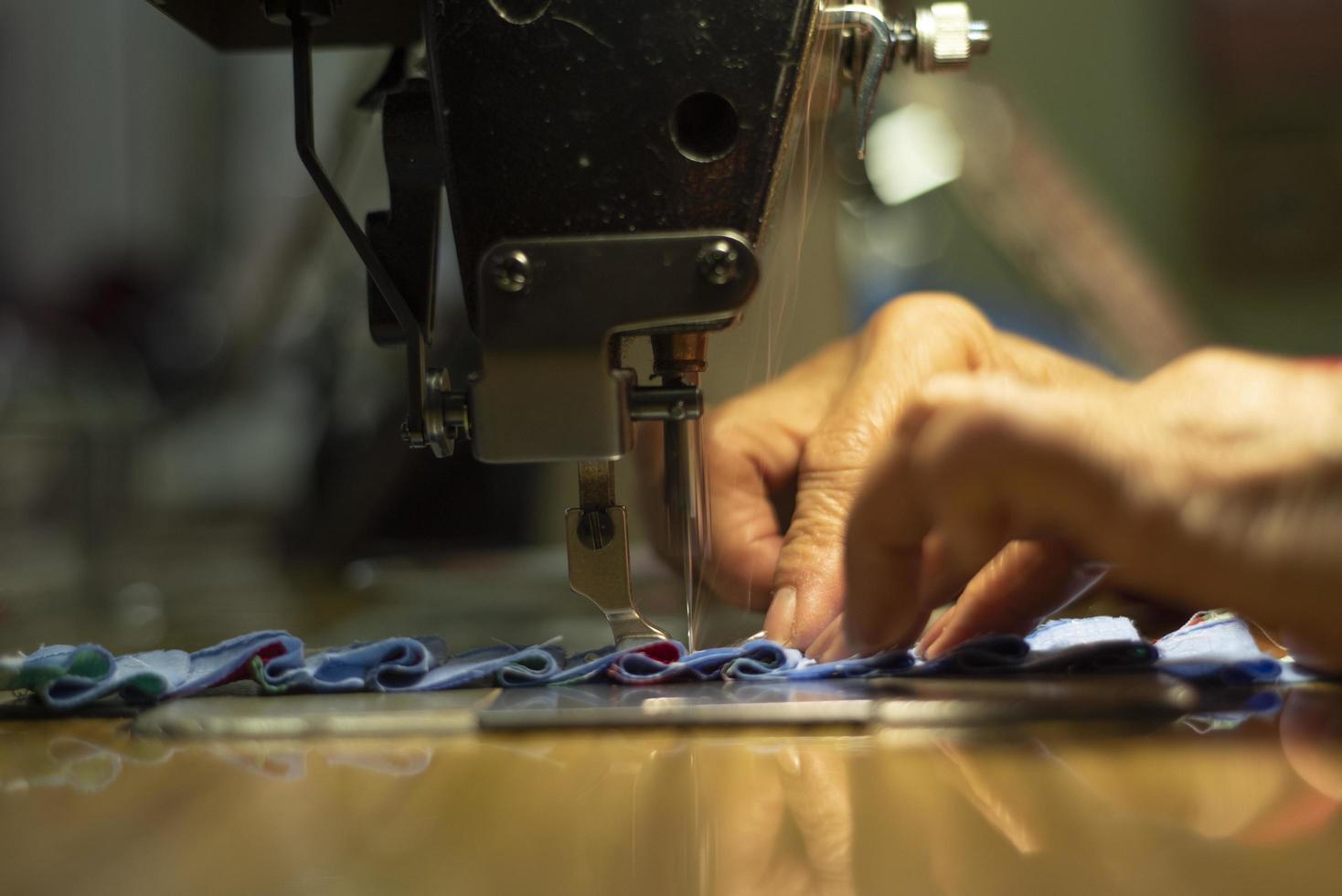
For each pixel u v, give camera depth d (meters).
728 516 0.93
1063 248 1.93
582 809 0.35
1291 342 3.12
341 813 0.35
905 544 0.55
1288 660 0.56
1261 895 0.24
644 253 0.58
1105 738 0.44
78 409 1.83
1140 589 0.65
